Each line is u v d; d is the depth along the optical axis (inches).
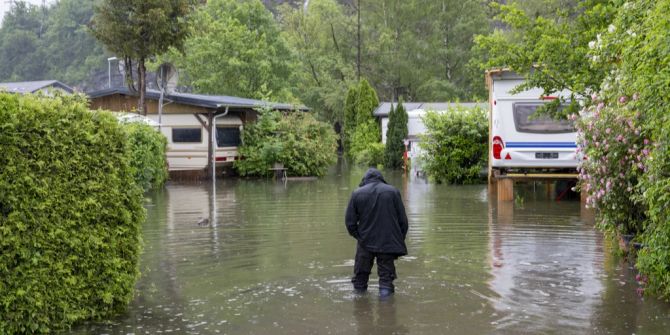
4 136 219.1
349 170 1235.2
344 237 439.8
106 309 255.8
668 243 257.9
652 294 279.1
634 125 312.7
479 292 290.7
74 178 241.3
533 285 301.7
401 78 2176.4
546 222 494.9
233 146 1047.0
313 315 259.1
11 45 3521.2
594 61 385.1
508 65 527.8
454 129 864.9
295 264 354.3
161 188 836.0
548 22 521.0
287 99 1745.8
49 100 243.3
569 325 242.8
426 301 277.0
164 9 929.5
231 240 430.6
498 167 662.5
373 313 260.8
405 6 2198.6
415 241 418.6
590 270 329.7
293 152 1043.3
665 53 249.4
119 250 261.7
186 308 270.5
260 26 1987.0
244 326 246.1
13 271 222.7
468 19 2185.0
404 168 1165.1
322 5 2351.1
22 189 223.5
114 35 927.0
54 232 233.1
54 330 238.8
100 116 255.8
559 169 688.4
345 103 1872.5
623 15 339.6
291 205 635.5
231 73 1830.7
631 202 335.0
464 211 566.3
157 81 953.5
